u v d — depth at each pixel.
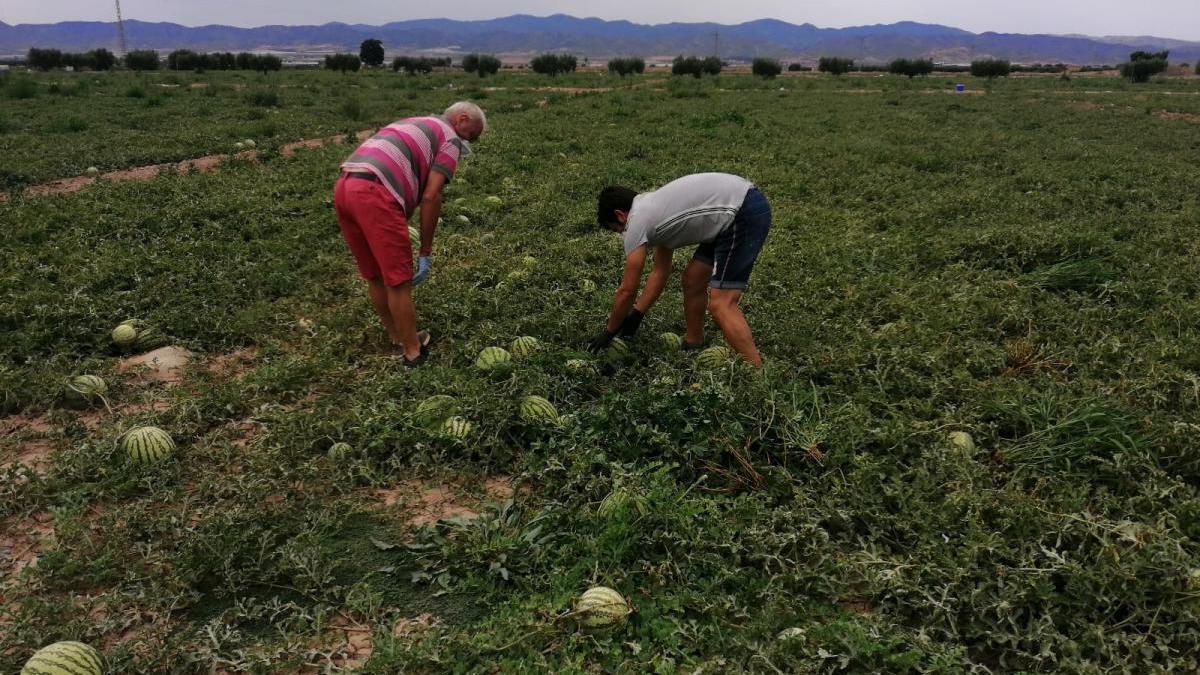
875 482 4.47
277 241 9.63
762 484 4.64
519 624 3.56
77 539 4.16
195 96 29.25
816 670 3.30
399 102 27.78
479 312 7.33
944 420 5.24
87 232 9.71
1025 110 27.30
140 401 5.84
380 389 5.80
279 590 3.94
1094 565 3.74
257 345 6.92
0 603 3.74
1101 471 4.62
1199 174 14.59
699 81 43.81
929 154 16.42
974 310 7.27
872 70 73.38
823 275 8.42
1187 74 66.81
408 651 3.40
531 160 15.41
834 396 5.68
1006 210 11.34
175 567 3.91
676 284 8.33
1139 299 7.53
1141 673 3.34
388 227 5.84
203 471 4.86
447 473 4.89
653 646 3.54
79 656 3.27
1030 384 5.88
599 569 3.92
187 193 11.99
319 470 4.84
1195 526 4.04
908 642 3.46
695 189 5.71
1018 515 4.10
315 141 18.70
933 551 3.93
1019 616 3.59
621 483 4.41
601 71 61.28
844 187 13.37
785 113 25.14
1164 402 5.41
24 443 5.23
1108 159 16.06
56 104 24.89
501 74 51.78
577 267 8.77
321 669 3.46
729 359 5.79
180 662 3.41
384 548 4.22
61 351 6.41
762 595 3.78
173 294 7.65
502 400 5.42
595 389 5.91
